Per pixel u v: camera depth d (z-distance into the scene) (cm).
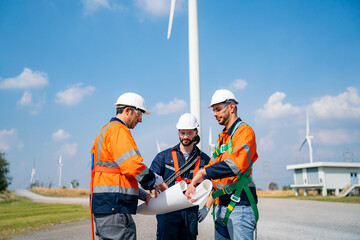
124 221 322
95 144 343
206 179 372
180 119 466
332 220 1195
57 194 7925
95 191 326
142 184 330
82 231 954
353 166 4400
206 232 864
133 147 324
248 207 360
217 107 385
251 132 360
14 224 1116
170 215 445
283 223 1099
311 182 4503
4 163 5562
